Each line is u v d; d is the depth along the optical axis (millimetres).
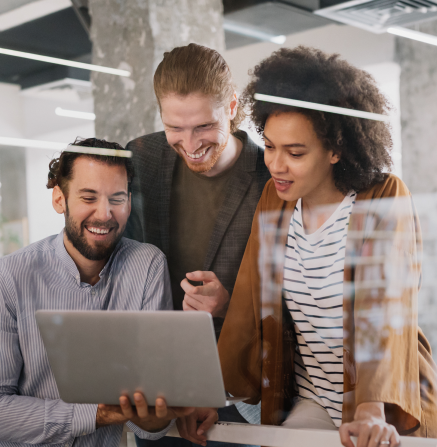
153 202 1420
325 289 1169
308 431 1088
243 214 1317
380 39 1288
